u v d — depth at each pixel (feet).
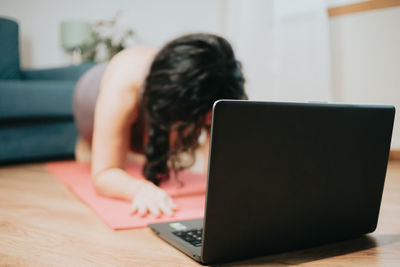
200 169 5.69
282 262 1.97
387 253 2.12
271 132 1.76
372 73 7.32
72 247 2.22
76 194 3.76
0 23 8.17
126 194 3.18
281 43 8.21
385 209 3.21
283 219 1.93
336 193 2.08
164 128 2.83
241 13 8.96
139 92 3.45
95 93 4.96
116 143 3.46
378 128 2.15
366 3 7.19
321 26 7.50
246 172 1.74
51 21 10.12
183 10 11.12
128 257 2.05
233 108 1.64
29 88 6.27
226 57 2.67
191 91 2.53
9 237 2.42
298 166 1.89
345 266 1.92
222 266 1.89
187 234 2.29
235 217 1.78
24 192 4.00
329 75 7.56
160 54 2.87
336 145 2.00
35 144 6.51
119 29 10.89
